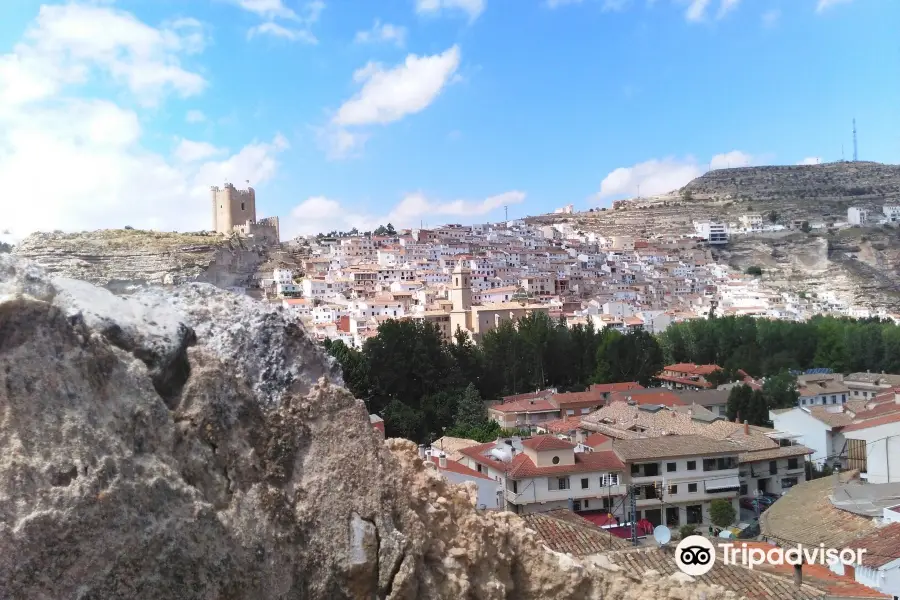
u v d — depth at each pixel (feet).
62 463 21.06
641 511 162.09
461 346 314.76
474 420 254.06
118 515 21.63
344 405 31.78
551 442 162.81
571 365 339.98
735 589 63.26
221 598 23.80
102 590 20.85
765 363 354.95
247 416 28.84
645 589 43.91
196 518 23.65
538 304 527.40
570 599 40.11
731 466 169.37
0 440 20.56
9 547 19.34
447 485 38.75
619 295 648.79
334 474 30.17
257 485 27.35
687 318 540.11
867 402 222.48
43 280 24.82
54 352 22.30
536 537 42.34
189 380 27.63
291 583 27.14
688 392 284.82
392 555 30.22
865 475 140.56
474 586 35.60
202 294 32.42
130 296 30.55
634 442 174.29
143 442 24.02
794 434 200.75
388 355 268.21
